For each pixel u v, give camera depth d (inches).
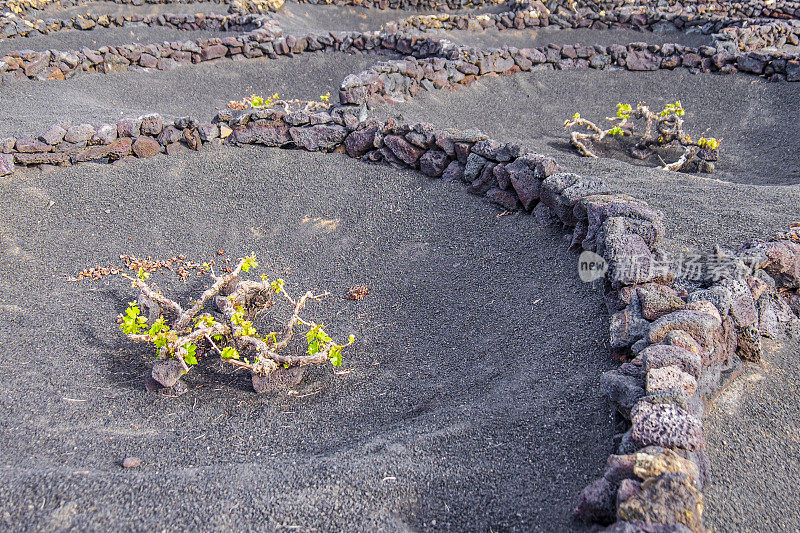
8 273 231.9
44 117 370.3
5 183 287.0
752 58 461.1
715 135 405.7
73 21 602.5
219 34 617.0
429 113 410.3
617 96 464.8
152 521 113.3
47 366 177.0
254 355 185.3
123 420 156.3
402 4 732.7
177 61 510.9
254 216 274.5
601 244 190.1
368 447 139.1
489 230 243.9
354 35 534.3
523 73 492.4
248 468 132.1
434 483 125.3
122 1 690.8
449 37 596.1
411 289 219.9
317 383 173.5
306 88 492.4
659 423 113.8
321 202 279.4
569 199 216.8
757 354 160.9
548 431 140.0
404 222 259.9
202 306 202.1
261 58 534.6
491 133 389.1
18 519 112.3
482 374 169.3
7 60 442.9
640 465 103.9
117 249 253.1
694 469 102.7
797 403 148.6
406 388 168.6
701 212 229.1
